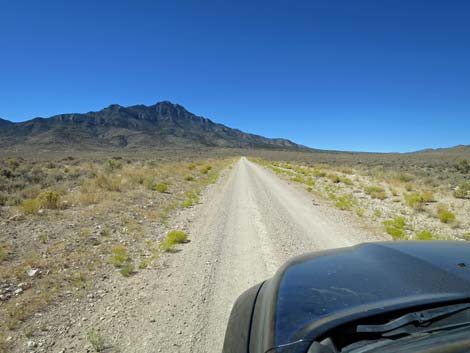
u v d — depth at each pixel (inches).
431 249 96.7
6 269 216.1
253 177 1043.9
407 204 532.1
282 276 89.4
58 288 192.2
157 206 469.1
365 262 89.9
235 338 78.1
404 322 58.2
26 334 144.8
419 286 69.2
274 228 354.3
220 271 225.6
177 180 832.3
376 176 1035.9
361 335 57.7
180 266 235.6
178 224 370.0
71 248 263.3
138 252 265.7
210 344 137.9
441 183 856.9
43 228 317.7
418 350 50.6
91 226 334.3
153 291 192.2
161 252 267.7
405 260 86.4
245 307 89.0
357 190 732.0
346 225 374.0
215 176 1028.5
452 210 482.3
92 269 224.2
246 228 354.6
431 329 56.6
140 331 148.7
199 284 202.8
